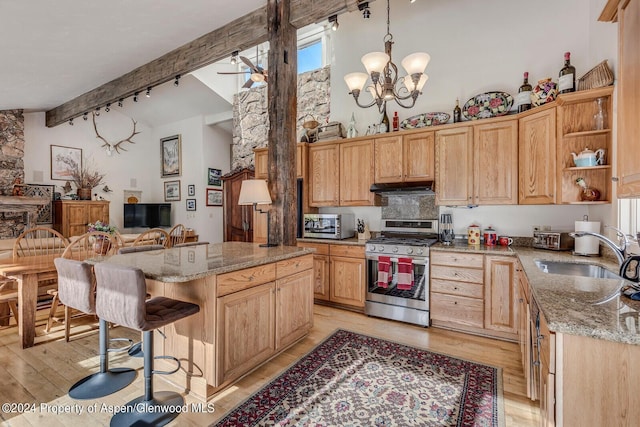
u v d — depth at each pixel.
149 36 3.74
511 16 3.57
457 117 3.64
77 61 4.23
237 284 2.21
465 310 3.20
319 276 4.11
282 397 2.11
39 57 3.99
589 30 3.17
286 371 2.44
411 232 4.01
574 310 1.22
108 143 7.88
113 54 4.12
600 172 2.68
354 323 3.50
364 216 4.41
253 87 6.57
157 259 2.38
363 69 4.54
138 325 1.73
